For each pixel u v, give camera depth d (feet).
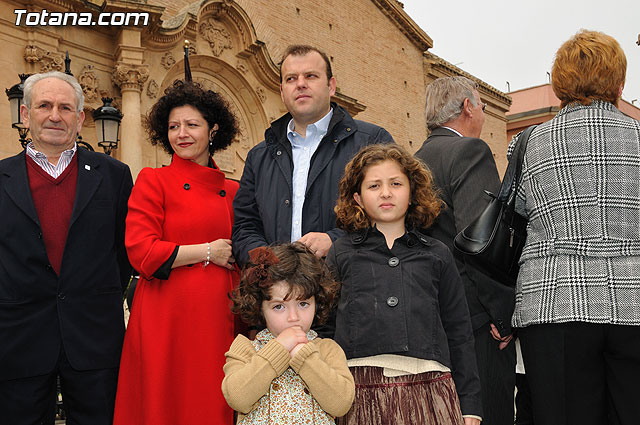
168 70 34.65
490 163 9.47
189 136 10.52
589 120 7.82
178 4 40.45
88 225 10.14
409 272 8.00
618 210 7.43
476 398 7.70
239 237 9.99
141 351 9.59
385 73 63.72
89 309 9.92
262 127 41.98
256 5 48.49
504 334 8.69
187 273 9.85
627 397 7.29
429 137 10.61
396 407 7.36
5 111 27.37
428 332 7.72
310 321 7.80
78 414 9.73
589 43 8.24
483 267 8.72
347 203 8.61
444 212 9.48
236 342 8.09
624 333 7.20
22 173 10.07
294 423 7.43
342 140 10.12
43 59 28.63
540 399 7.73
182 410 9.37
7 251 9.61
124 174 11.15
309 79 10.16
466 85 10.51
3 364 9.24
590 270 7.38
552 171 7.89
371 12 62.75
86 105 30.32
